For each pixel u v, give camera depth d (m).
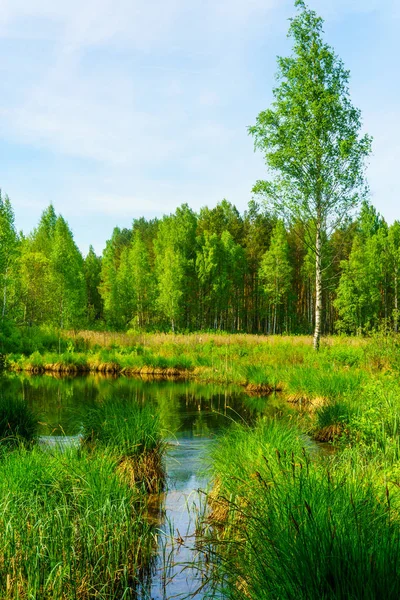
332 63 20.89
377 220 58.03
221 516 5.52
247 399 15.09
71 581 4.05
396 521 3.50
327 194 20.94
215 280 50.69
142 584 4.44
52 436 9.02
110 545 4.46
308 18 20.83
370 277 42.34
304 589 2.88
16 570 4.02
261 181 21.20
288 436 6.42
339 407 9.74
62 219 58.78
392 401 8.09
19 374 21.86
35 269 39.16
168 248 52.53
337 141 20.64
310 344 25.02
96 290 69.19
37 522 4.27
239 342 27.84
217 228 63.91
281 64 21.14
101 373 22.94
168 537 5.33
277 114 21.00
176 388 17.69
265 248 60.44
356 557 2.92
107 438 7.23
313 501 3.80
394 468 5.28
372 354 14.80
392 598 2.67
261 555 3.49
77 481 5.28
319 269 21.19
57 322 39.03
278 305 53.56
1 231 34.31
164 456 8.26
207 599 4.05
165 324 51.38
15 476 5.13
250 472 5.37
